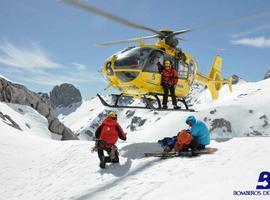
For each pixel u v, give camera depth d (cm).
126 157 1135
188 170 880
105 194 871
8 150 1670
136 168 1009
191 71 1489
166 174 888
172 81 1361
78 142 1493
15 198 1074
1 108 5122
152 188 820
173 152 1038
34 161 1410
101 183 966
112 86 1408
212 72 1805
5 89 5809
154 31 1276
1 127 2264
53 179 1133
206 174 821
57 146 1556
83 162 1195
